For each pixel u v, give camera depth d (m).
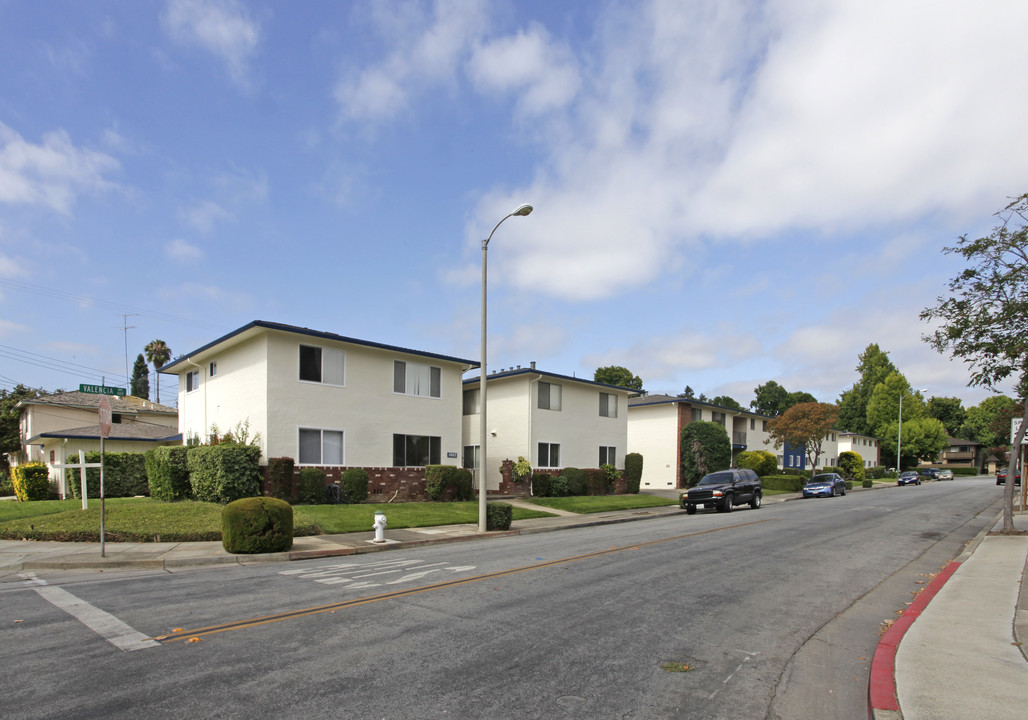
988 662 5.54
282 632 6.49
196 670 5.31
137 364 59.91
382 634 6.45
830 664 5.92
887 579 10.20
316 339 21.73
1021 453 22.80
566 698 4.85
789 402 94.38
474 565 10.91
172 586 8.89
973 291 14.56
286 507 12.49
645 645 6.29
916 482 53.75
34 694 4.75
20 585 9.01
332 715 4.43
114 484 24.78
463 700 4.75
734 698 4.98
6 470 34.56
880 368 80.50
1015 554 12.00
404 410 24.36
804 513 23.20
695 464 38.94
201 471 19.83
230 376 22.77
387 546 13.54
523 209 16.55
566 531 17.78
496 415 30.80
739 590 9.04
